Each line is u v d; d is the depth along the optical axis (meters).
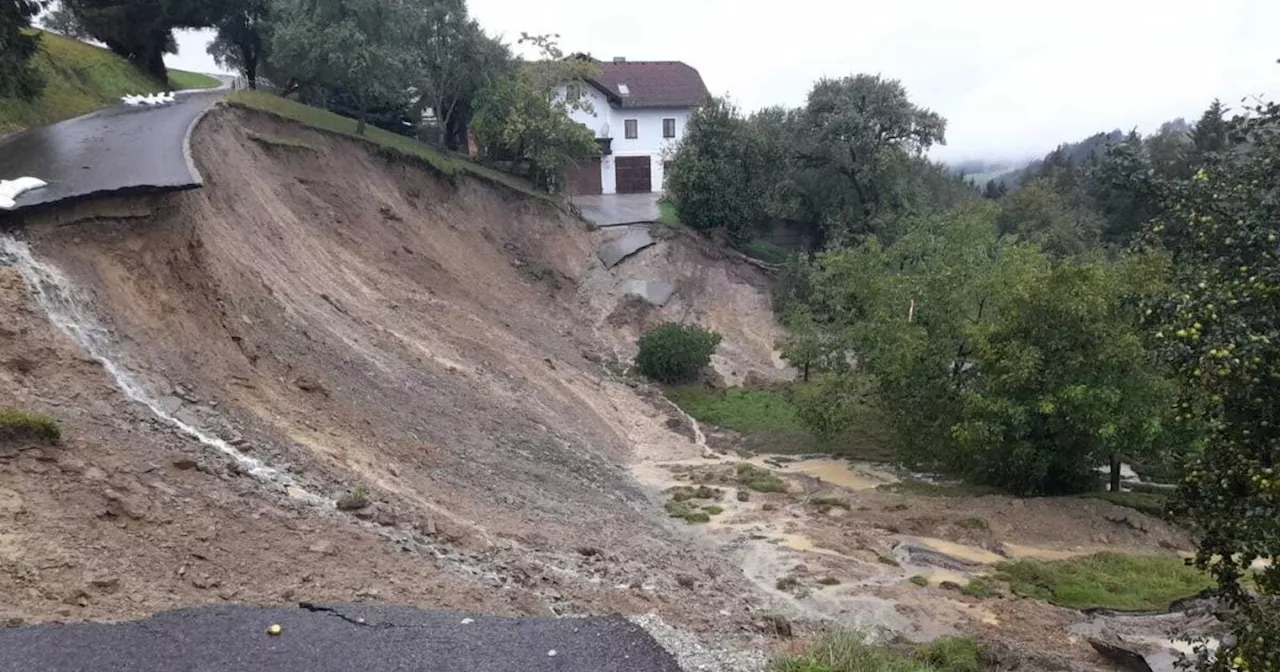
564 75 36.91
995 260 22.22
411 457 12.75
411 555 8.76
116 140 15.98
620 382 26.14
